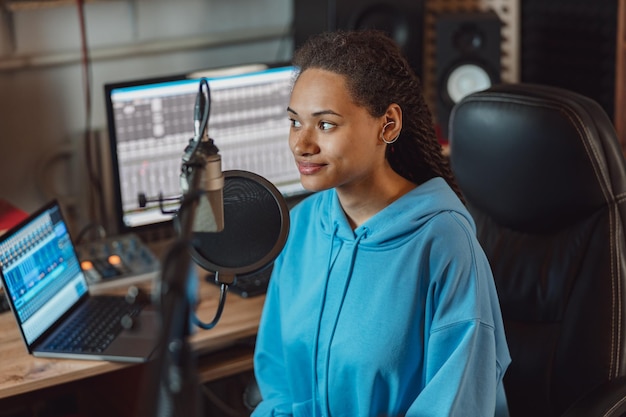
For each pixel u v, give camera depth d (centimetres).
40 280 205
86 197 267
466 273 150
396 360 151
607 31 293
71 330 206
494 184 188
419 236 153
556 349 180
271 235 133
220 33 278
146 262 236
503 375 171
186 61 275
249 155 255
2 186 259
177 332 80
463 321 147
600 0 294
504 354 157
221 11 277
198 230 122
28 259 202
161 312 81
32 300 200
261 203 133
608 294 175
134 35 266
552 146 177
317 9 270
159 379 74
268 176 260
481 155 189
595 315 176
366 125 148
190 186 108
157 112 240
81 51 259
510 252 188
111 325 208
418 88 158
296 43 283
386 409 155
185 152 119
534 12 312
